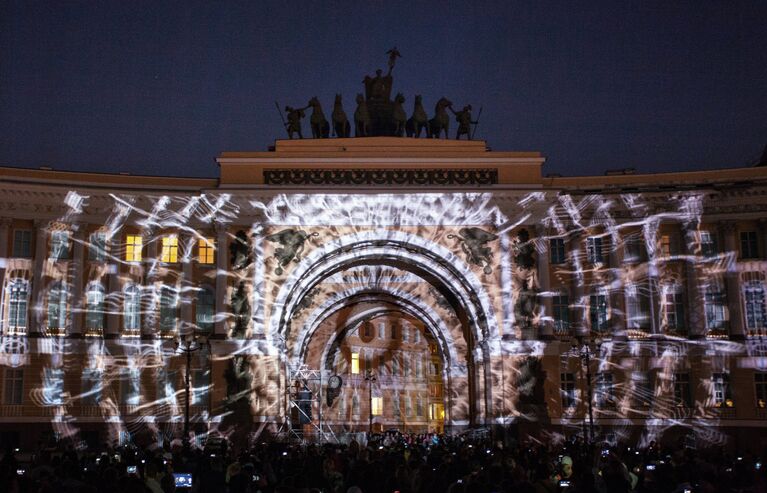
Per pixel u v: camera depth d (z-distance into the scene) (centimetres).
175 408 6438
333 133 7031
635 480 2673
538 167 6794
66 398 6281
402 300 7738
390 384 10456
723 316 6688
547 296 6656
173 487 2491
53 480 2070
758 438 6425
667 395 6594
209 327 6656
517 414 6475
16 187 6319
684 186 6725
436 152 6819
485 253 6712
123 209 6569
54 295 6412
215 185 6781
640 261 6781
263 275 6581
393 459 2730
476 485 1761
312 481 2720
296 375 7300
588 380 5594
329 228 6681
